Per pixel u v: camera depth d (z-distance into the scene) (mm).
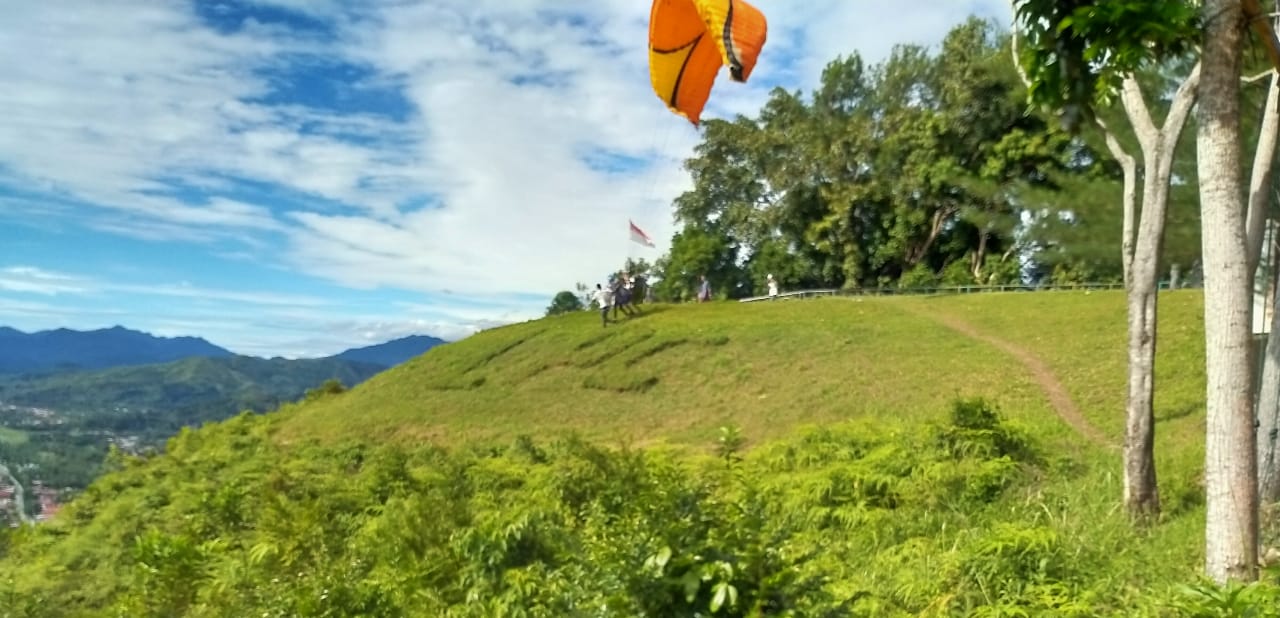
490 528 9281
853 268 45812
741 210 50094
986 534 8359
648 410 23562
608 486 11352
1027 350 21969
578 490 12156
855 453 13453
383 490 15562
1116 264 34031
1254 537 6516
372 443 24750
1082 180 31703
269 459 23047
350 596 8398
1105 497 9867
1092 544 8102
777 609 4988
